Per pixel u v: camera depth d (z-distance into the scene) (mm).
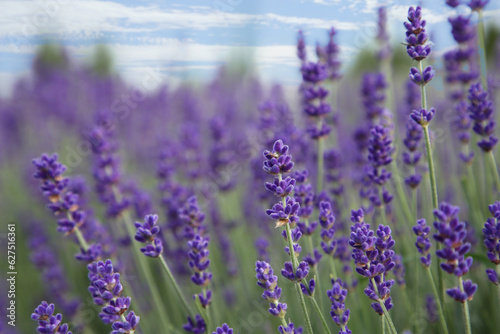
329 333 302
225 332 296
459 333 415
